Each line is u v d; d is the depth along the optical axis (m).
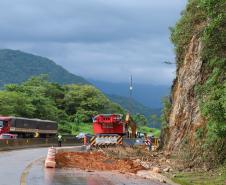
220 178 20.84
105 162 29.47
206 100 22.55
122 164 27.86
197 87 25.98
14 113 106.50
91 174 22.47
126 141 51.31
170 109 40.88
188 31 35.56
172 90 40.44
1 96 106.62
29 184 17.05
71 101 147.62
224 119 19.19
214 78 22.05
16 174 20.88
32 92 126.62
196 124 29.58
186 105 33.09
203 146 24.75
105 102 153.62
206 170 24.22
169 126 39.22
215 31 21.00
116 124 49.03
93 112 144.38
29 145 56.38
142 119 137.75
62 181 18.67
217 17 19.50
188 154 27.59
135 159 32.25
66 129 123.88
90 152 37.47
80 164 27.58
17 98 110.50
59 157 28.31
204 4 19.25
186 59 34.91
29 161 29.84
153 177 21.56
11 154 38.69
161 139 42.03
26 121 75.56
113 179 20.31
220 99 19.22
